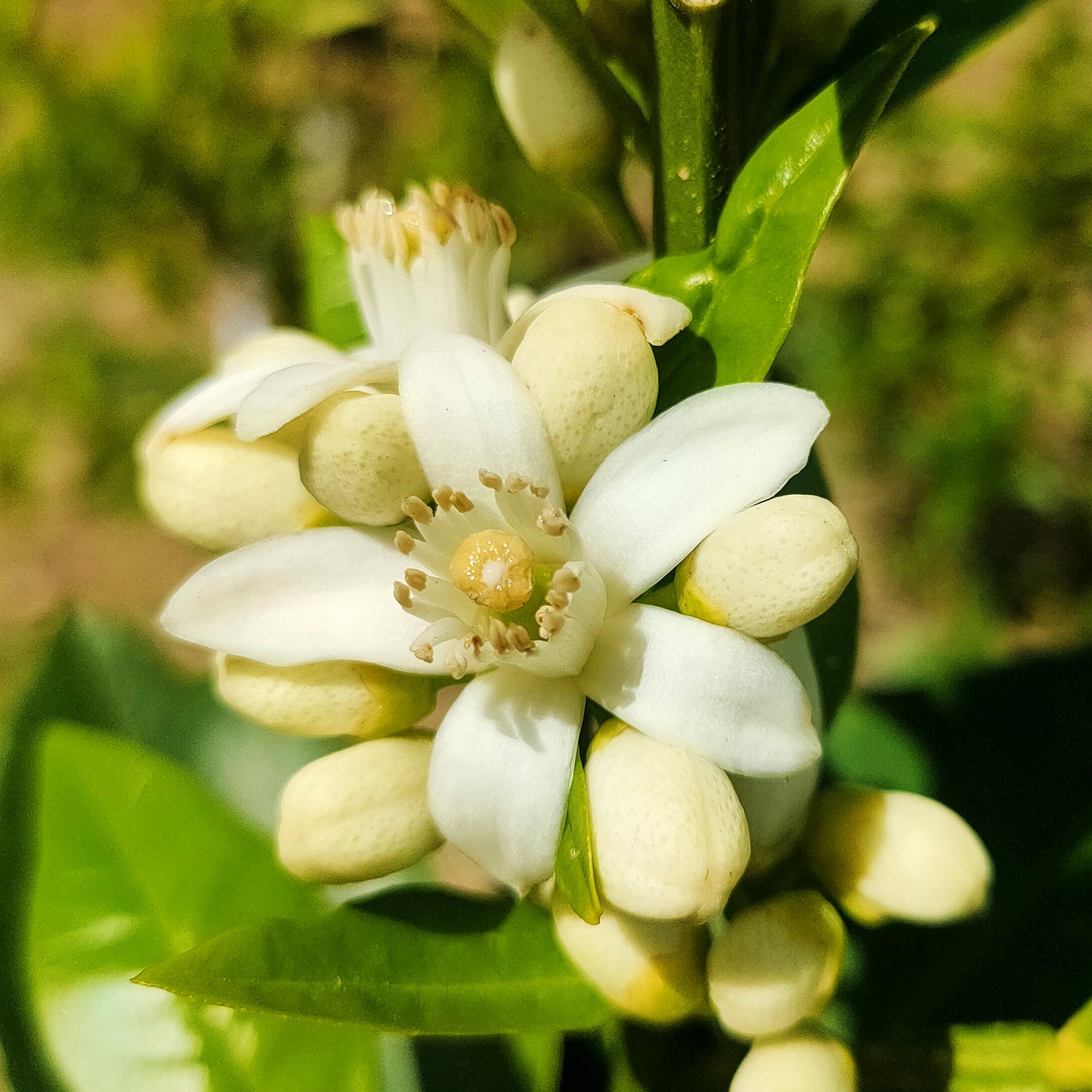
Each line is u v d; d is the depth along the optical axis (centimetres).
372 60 27
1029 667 13
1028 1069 8
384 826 8
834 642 10
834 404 30
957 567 31
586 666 7
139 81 25
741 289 8
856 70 7
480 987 8
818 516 7
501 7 10
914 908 8
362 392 8
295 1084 10
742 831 7
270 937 8
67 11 36
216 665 8
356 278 9
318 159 28
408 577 7
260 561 8
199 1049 10
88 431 35
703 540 7
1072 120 26
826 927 8
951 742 13
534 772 7
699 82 8
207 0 24
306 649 8
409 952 8
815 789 8
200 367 35
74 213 26
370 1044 10
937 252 28
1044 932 11
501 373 8
